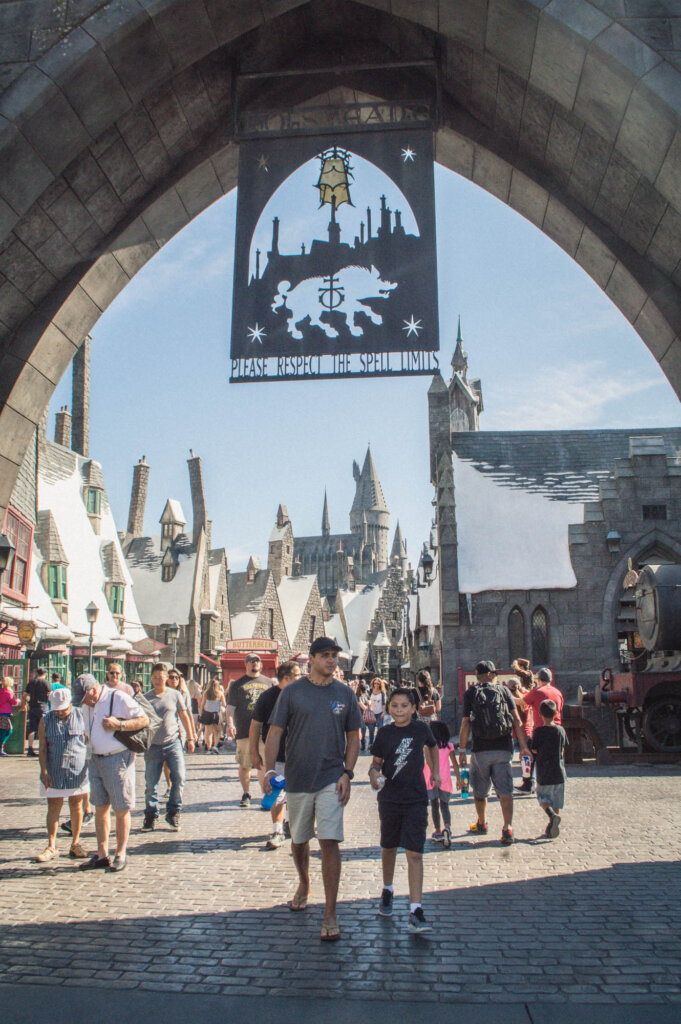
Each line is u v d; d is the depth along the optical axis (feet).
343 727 20.18
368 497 588.91
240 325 27.68
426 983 16.33
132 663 135.44
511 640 101.55
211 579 193.26
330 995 15.66
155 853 29.22
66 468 133.49
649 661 66.49
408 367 27.04
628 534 101.09
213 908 21.79
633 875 25.59
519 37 24.45
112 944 18.67
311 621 250.98
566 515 108.88
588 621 100.27
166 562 183.73
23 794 45.21
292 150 29.14
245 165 29.14
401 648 238.07
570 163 28.78
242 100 30.73
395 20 28.60
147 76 25.54
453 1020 14.52
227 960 17.62
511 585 101.71
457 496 110.93
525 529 107.45
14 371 30.37
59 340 31.40
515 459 117.08
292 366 27.35
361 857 28.66
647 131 23.67
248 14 25.09
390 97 30.66
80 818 28.48
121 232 31.22
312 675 20.40
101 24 23.97
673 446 119.55
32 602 95.61
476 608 102.06
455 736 98.89
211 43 25.55
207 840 31.78
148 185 31.19
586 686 98.58
